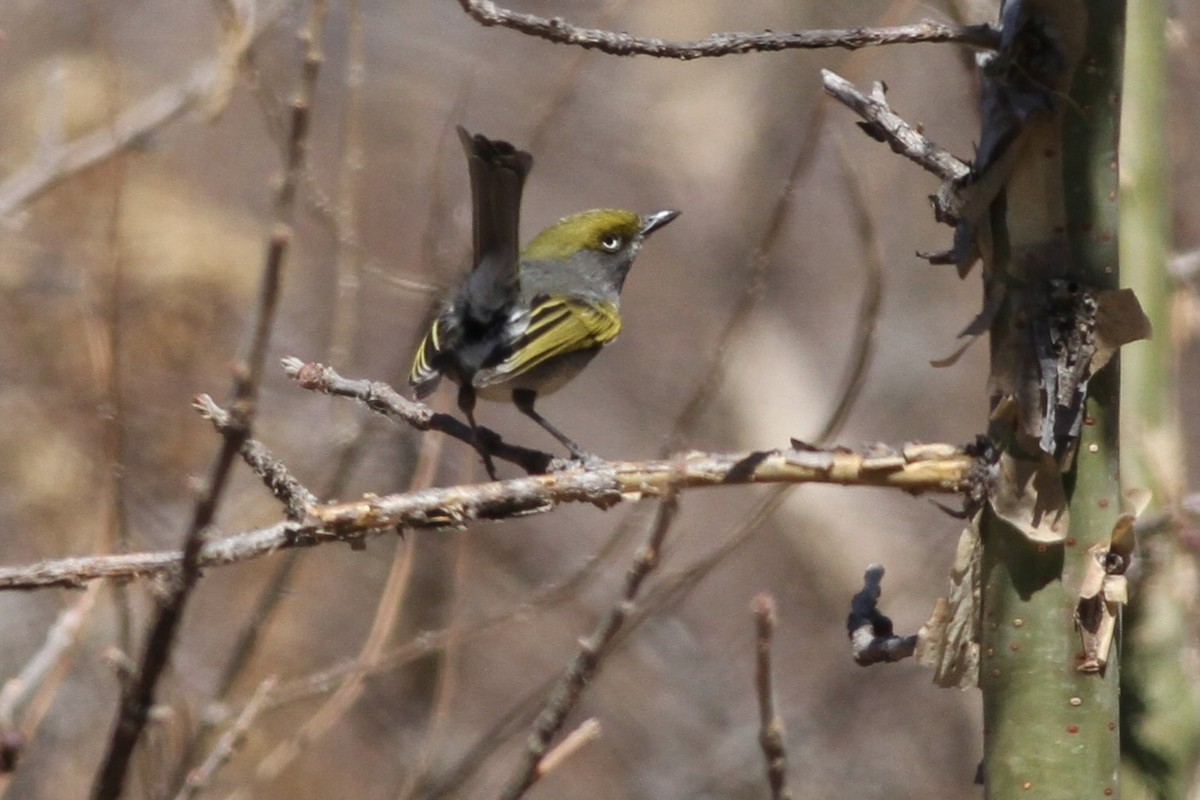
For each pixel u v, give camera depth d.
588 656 4.16
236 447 3.98
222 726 9.20
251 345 3.88
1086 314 4.57
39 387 12.62
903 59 17.80
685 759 16.17
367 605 13.50
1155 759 5.96
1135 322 4.55
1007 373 4.66
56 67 12.78
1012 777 4.66
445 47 17.61
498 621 9.31
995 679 4.72
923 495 4.95
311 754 13.13
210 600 12.97
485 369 8.10
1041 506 4.66
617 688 16.61
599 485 4.96
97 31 10.48
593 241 9.55
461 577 10.38
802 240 18.50
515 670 14.84
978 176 4.68
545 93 17.64
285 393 13.64
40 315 12.62
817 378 18.47
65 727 12.72
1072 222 4.62
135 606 10.58
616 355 18.45
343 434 9.75
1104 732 4.64
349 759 13.41
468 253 9.38
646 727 16.42
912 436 18.70
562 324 8.95
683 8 18.25
